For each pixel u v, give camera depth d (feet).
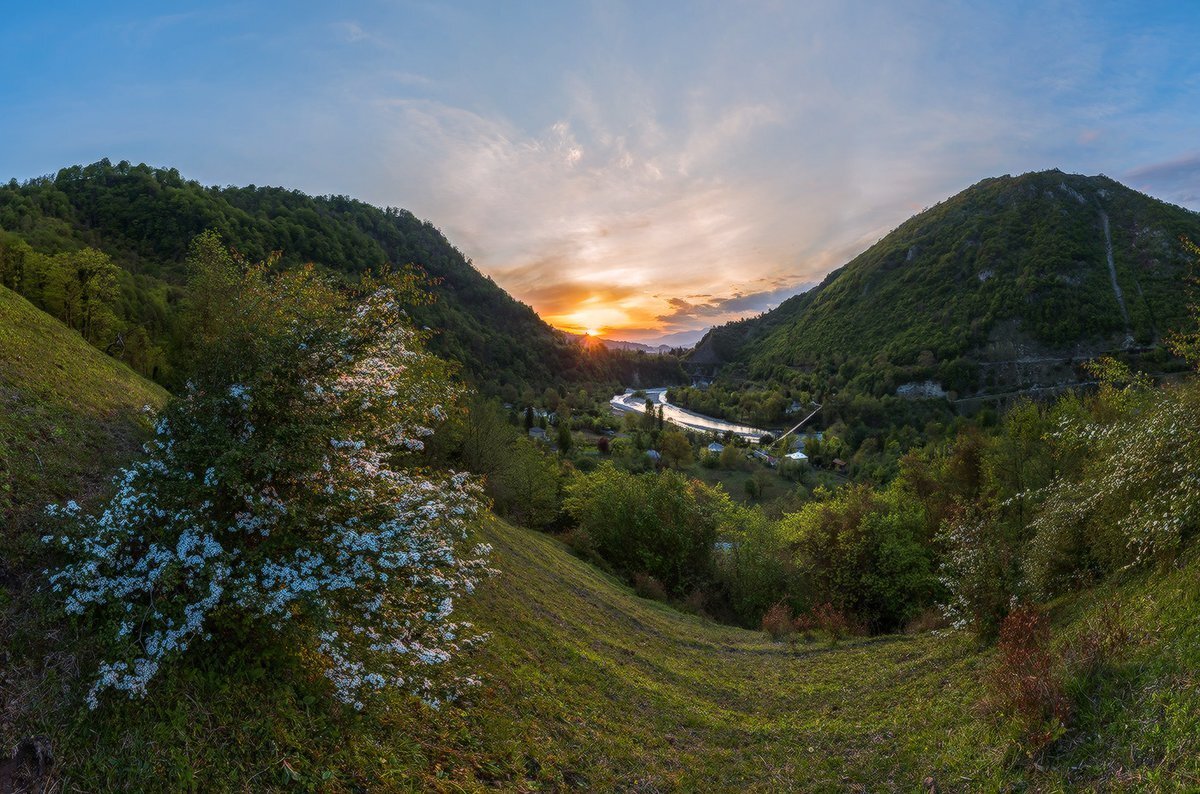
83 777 12.77
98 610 16.05
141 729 14.20
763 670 48.39
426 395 33.65
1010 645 29.32
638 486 99.45
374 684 17.81
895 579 75.77
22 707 13.34
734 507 113.50
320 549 17.88
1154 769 17.19
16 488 19.45
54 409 26.16
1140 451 32.17
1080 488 39.70
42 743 12.86
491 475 92.84
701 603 84.38
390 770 18.19
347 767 17.21
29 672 14.07
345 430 20.22
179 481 17.06
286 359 19.45
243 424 18.75
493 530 60.90
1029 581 39.68
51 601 15.81
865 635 66.49
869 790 25.31
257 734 16.07
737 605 87.45
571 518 122.21
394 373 27.68
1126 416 44.80
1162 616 25.00
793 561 87.35
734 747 31.45
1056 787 19.17
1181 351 39.70
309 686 18.47
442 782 19.25
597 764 25.59
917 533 81.92
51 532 18.02
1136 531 31.22
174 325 87.04
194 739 14.80
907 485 100.78
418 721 21.59
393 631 19.51
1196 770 15.97
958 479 91.40
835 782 26.50
